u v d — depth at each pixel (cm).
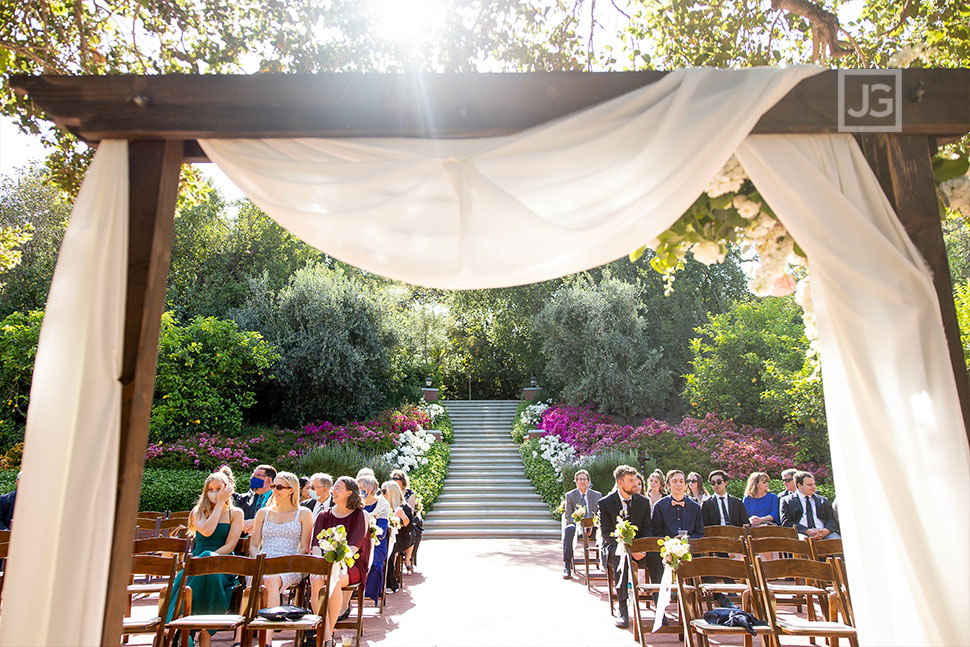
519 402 2778
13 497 812
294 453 1772
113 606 281
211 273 2538
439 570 1114
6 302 2334
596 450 1862
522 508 1725
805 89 320
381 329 2297
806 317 389
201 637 532
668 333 2391
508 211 303
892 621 292
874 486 301
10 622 270
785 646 642
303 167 319
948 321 304
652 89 317
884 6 775
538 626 716
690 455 1802
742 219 353
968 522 274
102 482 282
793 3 618
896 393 291
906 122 318
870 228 307
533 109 321
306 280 2228
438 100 321
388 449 1905
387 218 312
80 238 307
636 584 651
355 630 702
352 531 642
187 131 316
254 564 518
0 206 2389
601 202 309
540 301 2694
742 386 2039
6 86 783
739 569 562
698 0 757
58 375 293
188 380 1891
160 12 790
